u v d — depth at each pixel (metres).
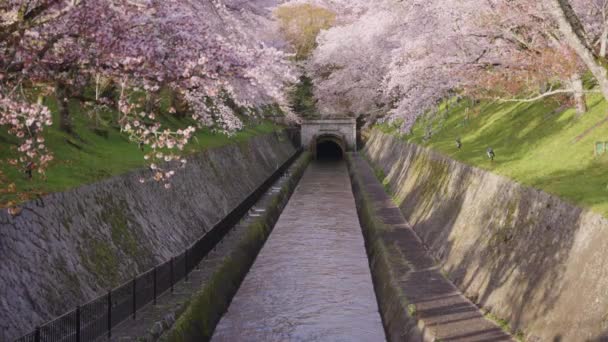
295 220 32.34
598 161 14.68
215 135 36.31
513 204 14.74
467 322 12.70
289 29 67.94
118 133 24.75
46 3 10.80
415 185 28.00
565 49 17.23
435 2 19.98
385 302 16.48
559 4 10.94
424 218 22.88
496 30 19.03
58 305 11.69
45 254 12.05
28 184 13.72
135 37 11.54
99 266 13.91
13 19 11.64
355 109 60.88
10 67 11.18
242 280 20.72
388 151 45.16
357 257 24.38
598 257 9.99
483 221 16.28
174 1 12.68
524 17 17.94
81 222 14.09
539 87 22.02
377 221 25.36
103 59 11.54
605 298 9.30
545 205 12.93
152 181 19.72
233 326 16.55
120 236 15.63
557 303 10.70
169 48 11.88
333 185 47.34
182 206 21.78
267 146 49.84
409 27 22.33
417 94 21.66
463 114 33.72
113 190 16.56
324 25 68.25
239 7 32.38
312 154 69.06
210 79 12.18
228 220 23.23
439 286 15.75
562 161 15.90
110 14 11.39
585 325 9.50
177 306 14.16
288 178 42.72
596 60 11.05
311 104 68.75
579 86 18.70
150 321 12.82
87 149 19.98
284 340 15.61
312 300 18.91
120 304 12.45
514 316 12.12
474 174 18.94
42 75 11.57
